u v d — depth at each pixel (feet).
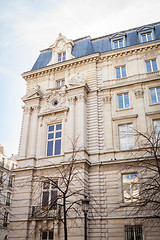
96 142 90.94
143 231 71.92
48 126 102.12
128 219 75.51
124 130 91.76
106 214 78.33
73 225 75.56
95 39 120.37
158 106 90.38
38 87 110.83
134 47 102.47
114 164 84.74
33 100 107.76
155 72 96.63
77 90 99.40
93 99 99.91
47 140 99.35
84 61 108.06
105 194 81.35
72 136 90.84
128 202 77.92
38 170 92.07
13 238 83.05
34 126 102.01
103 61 106.83
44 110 103.96
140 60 101.09
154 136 83.10
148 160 73.31
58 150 95.30
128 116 91.66
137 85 96.12
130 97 95.76
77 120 94.07
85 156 86.58
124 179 83.10
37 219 82.43
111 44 112.47
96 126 93.91
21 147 99.45
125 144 89.45
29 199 87.20
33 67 122.93
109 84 100.83
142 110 90.99
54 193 86.48
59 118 99.71
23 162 96.17
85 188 80.28
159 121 88.84
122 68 103.81
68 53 115.24
